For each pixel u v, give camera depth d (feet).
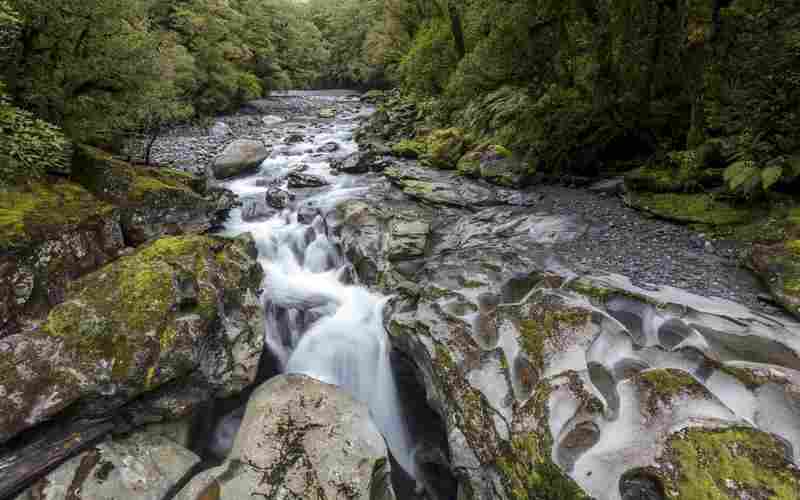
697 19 26.25
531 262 22.90
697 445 10.89
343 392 17.72
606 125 35.70
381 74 150.10
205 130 71.20
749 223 23.30
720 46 25.58
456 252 26.20
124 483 13.76
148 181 28.09
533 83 46.24
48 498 12.66
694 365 13.58
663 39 29.78
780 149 22.15
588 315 16.01
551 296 18.12
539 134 40.19
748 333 14.90
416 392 21.52
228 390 18.62
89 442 14.51
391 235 28.94
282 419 15.67
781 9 21.66
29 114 20.30
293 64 167.73
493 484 13.60
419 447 20.04
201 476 13.87
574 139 37.65
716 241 23.26
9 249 17.21
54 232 19.29
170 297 17.53
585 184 37.06
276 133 73.46
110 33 29.09
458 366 16.72
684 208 26.78
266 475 13.71
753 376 12.42
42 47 25.94
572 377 13.84
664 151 31.94
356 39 176.65
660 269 21.04
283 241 31.89
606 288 17.79
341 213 33.14
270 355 22.76
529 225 29.25
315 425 15.57
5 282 16.89
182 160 50.21
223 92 96.68
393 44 113.70
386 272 26.03
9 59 23.50
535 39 43.14
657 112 31.63
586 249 24.45
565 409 13.05
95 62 27.91
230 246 24.06
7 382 13.73
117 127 32.07
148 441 15.74
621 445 11.66
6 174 20.56
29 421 13.29
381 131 68.03
